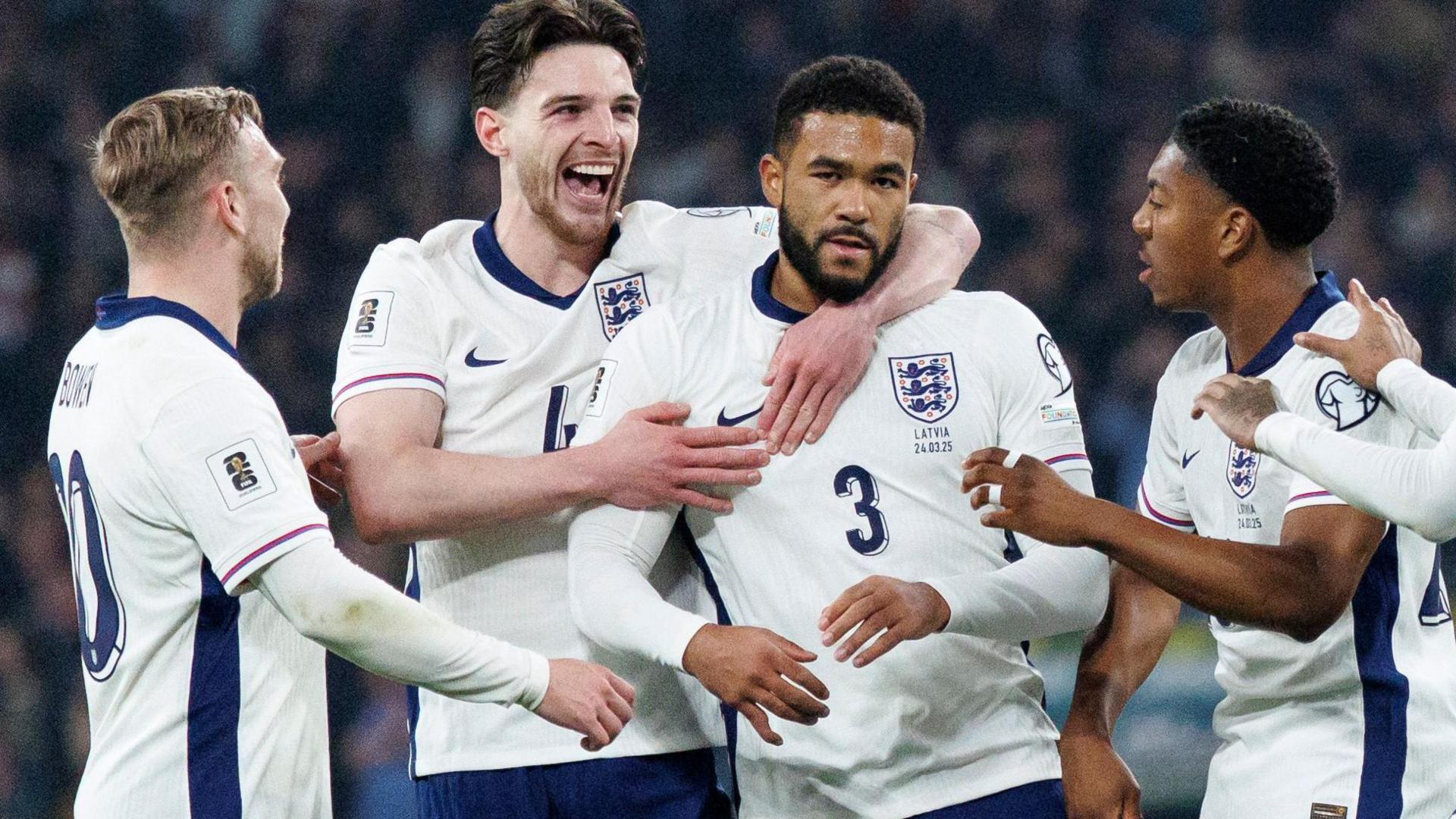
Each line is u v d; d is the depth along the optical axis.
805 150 12.02
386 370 12.90
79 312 39.09
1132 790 12.72
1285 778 12.47
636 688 13.06
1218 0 48.56
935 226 13.41
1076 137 44.97
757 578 12.21
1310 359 12.44
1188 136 12.73
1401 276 43.28
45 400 37.81
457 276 13.52
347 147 42.72
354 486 12.69
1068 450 12.30
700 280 13.73
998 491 11.63
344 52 43.72
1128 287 41.44
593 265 13.78
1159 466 13.83
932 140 45.38
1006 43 46.16
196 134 11.53
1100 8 47.06
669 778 13.21
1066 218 43.09
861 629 11.20
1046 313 40.25
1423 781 12.13
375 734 29.17
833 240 12.03
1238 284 12.76
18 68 42.72
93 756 11.59
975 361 12.40
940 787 12.09
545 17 13.16
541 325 13.41
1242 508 12.72
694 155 43.91
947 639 12.07
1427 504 10.91
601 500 12.45
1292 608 11.46
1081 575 12.08
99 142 11.76
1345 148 46.31
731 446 12.20
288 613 10.96
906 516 12.12
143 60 43.81
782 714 11.40
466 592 13.19
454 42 44.50
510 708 13.11
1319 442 11.41
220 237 11.72
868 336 12.30
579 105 13.12
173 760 11.16
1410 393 11.62
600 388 12.72
